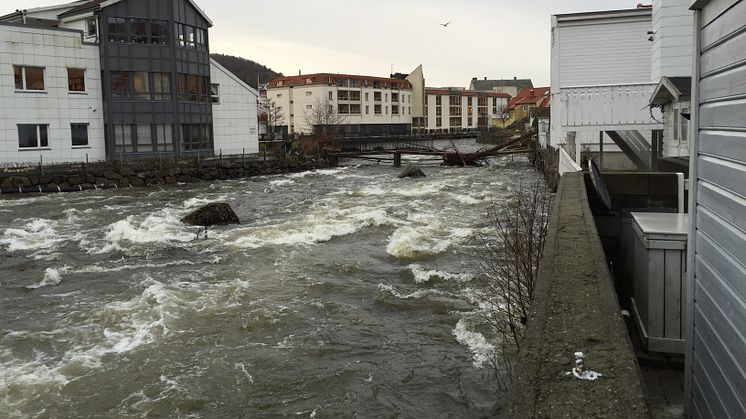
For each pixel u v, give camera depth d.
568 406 2.52
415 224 18.48
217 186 32.88
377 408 7.49
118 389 7.99
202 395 7.84
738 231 2.96
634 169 23.84
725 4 3.15
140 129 36.72
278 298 11.53
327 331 9.88
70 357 8.98
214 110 41.94
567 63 32.75
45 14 40.75
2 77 30.89
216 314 10.63
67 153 33.81
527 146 47.66
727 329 3.15
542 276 4.25
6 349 9.28
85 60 34.47
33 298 11.87
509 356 8.43
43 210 23.28
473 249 14.73
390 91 105.25
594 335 3.18
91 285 12.66
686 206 7.20
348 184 33.66
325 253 15.12
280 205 24.64
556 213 6.54
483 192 26.83
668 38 17.94
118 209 23.59
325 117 84.38
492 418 7.12
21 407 7.53
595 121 17.83
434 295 11.41
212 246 16.03
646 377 4.88
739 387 2.95
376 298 11.41
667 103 16.56
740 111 2.91
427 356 8.86
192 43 39.47
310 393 7.90
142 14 36.28
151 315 10.55
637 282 5.71
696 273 3.82
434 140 88.75
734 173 3.01
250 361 8.79
